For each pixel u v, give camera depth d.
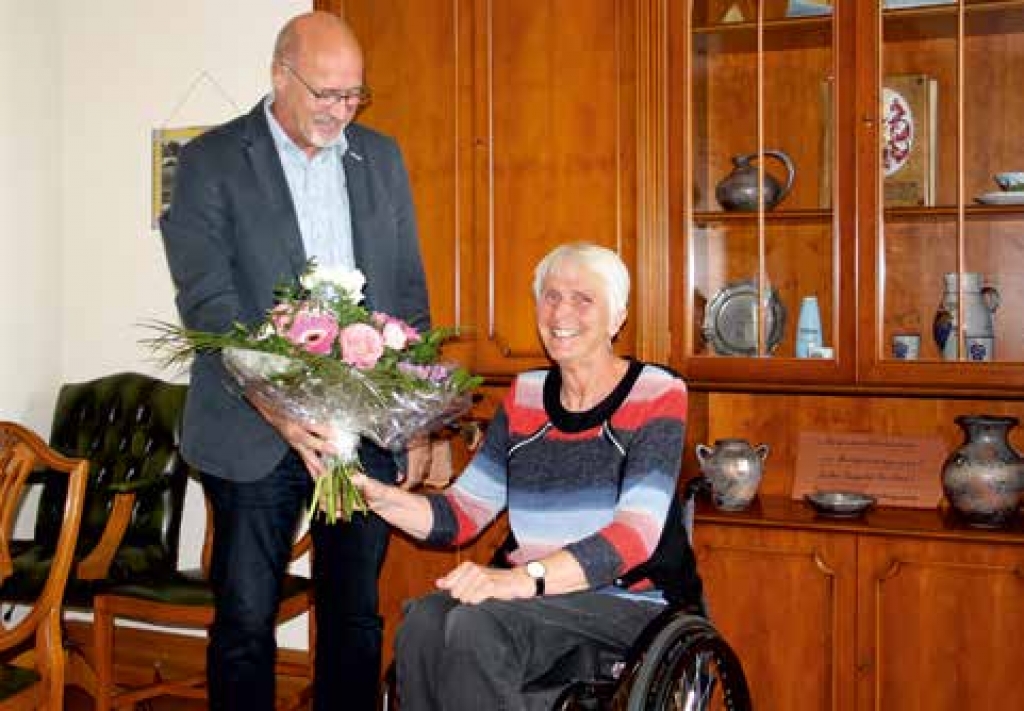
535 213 3.10
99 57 3.91
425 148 3.20
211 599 2.91
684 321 2.96
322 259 2.42
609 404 2.11
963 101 2.81
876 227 2.82
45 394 3.90
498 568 2.16
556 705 1.85
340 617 2.49
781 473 3.25
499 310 3.14
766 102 2.96
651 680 1.78
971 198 2.82
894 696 2.69
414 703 1.97
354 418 1.97
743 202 2.96
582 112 3.04
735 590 2.82
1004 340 2.79
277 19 3.70
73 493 2.33
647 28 2.97
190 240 2.31
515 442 2.19
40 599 2.29
